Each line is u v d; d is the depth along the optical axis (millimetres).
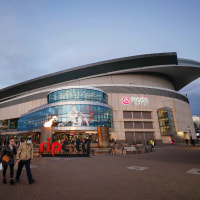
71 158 12711
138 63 55531
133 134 43969
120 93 46500
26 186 4953
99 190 4492
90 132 36125
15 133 49062
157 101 48969
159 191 4297
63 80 55688
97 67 55312
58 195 4117
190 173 6402
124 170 7367
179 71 61469
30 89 60562
